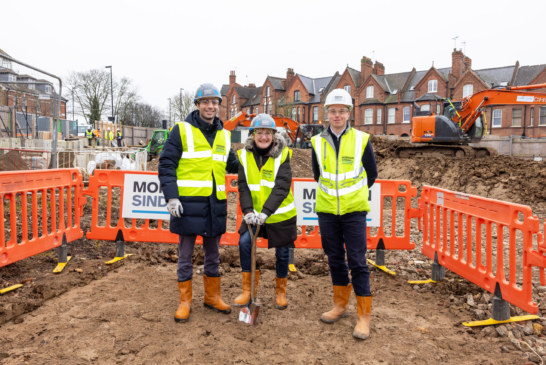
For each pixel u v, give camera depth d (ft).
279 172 11.57
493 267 17.39
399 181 16.43
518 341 10.33
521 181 41.52
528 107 109.91
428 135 54.13
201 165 11.17
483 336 10.77
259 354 9.62
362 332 10.49
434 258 15.16
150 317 11.39
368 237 16.53
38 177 14.30
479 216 12.42
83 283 14.16
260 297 13.35
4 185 12.78
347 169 10.80
